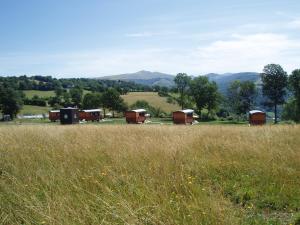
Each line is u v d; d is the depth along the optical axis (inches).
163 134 594.9
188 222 191.2
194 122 3302.2
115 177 282.2
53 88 7559.1
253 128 717.3
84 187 262.1
